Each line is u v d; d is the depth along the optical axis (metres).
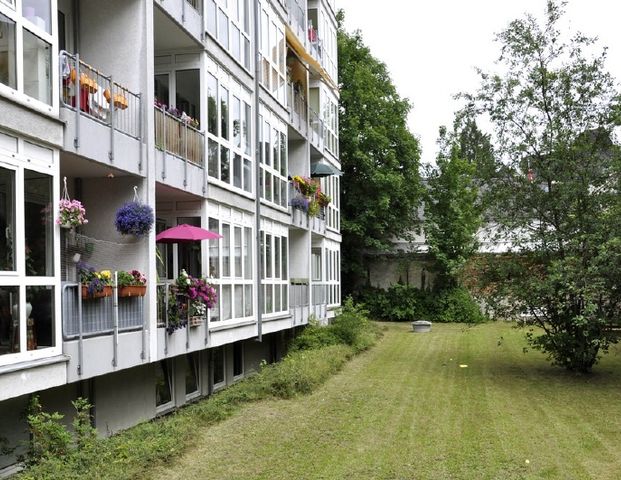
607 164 15.30
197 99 12.91
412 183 34.03
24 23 7.45
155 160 10.84
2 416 8.05
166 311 10.89
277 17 18.42
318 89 24.66
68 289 8.16
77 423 8.12
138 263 10.34
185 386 13.65
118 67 10.61
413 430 10.58
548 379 15.95
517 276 16.14
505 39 16.23
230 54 14.34
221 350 16.16
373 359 19.78
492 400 13.25
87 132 8.79
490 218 16.61
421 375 16.58
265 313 16.80
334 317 25.66
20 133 7.36
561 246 15.44
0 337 6.98
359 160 32.00
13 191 7.28
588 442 9.88
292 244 22.14
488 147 16.62
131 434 9.08
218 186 13.60
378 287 36.12
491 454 9.17
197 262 13.11
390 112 33.59
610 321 15.02
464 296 34.16
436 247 33.72
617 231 14.51
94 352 8.67
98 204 10.57
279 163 18.47
